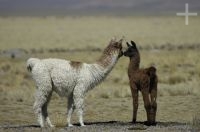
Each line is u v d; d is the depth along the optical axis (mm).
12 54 193375
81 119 46000
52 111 60906
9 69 134500
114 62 47062
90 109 61438
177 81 97812
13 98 73812
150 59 154125
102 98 71812
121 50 47531
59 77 45688
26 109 62875
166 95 73125
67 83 45750
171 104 63812
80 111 45938
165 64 137125
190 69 123750
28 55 190375
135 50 46719
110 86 89375
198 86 83188
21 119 55562
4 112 60500
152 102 45281
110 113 58750
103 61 46750
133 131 42062
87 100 69188
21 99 72500
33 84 100438
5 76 117312
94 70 46344
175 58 155500
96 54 188500
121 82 98750
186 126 44844
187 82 93750
